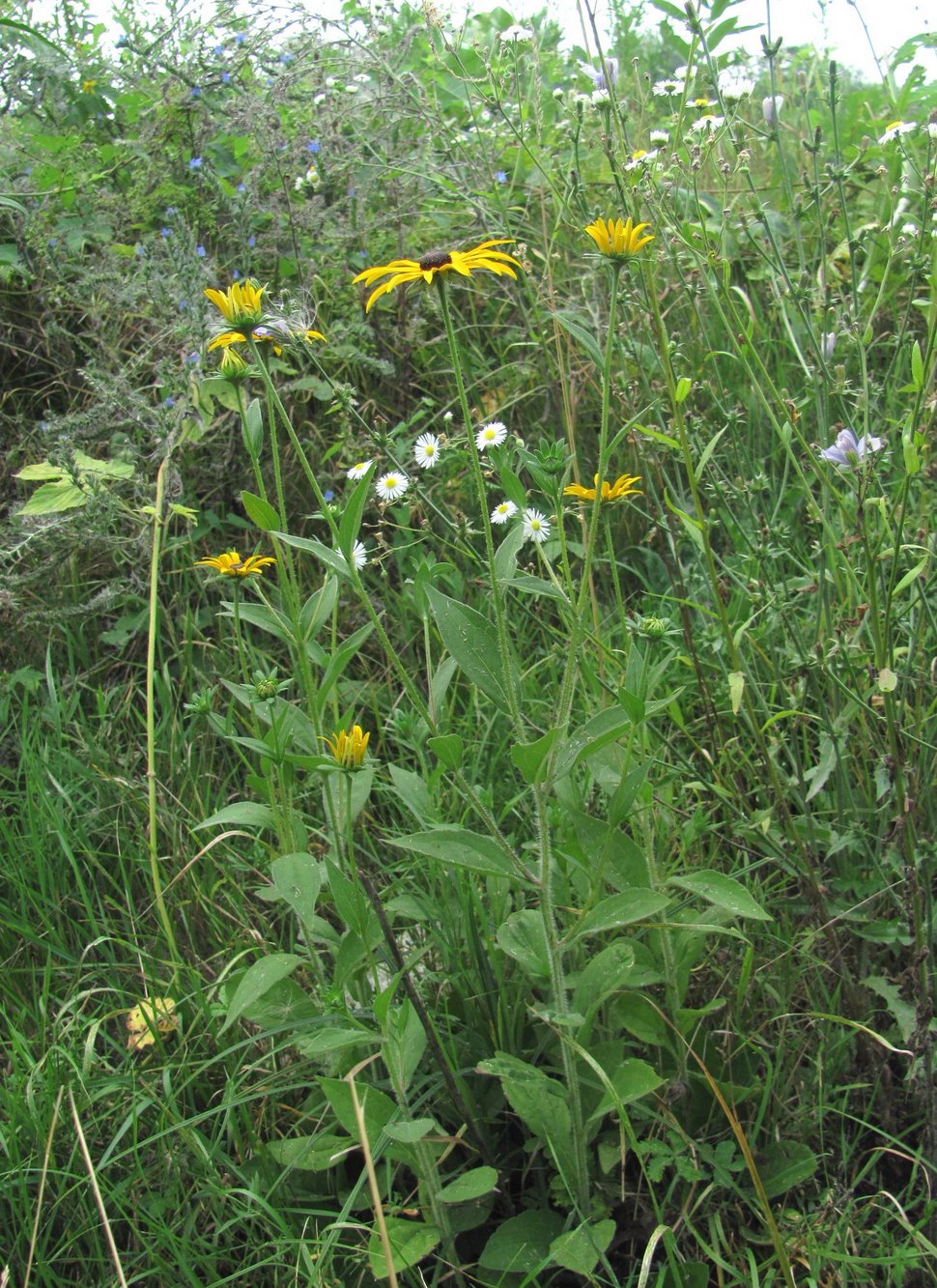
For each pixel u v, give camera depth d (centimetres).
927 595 211
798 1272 179
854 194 368
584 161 357
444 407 343
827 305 249
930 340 211
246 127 343
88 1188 184
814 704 247
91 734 279
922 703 203
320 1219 188
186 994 221
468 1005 203
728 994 208
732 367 330
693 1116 200
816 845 224
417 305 343
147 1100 189
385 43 368
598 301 321
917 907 190
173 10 366
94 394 333
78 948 239
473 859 166
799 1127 195
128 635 298
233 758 279
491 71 288
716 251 273
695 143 258
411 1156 178
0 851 256
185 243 324
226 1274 181
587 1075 187
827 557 238
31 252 335
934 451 247
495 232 336
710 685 241
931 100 325
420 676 291
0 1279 169
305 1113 193
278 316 190
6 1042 210
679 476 281
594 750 165
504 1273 176
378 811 263
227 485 331
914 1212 191
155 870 223
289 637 194
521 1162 199
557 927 203
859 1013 209
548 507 308
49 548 295
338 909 178
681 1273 174
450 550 303
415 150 363
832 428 252
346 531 168
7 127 354
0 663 307
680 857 213
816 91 369
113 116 375
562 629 282
